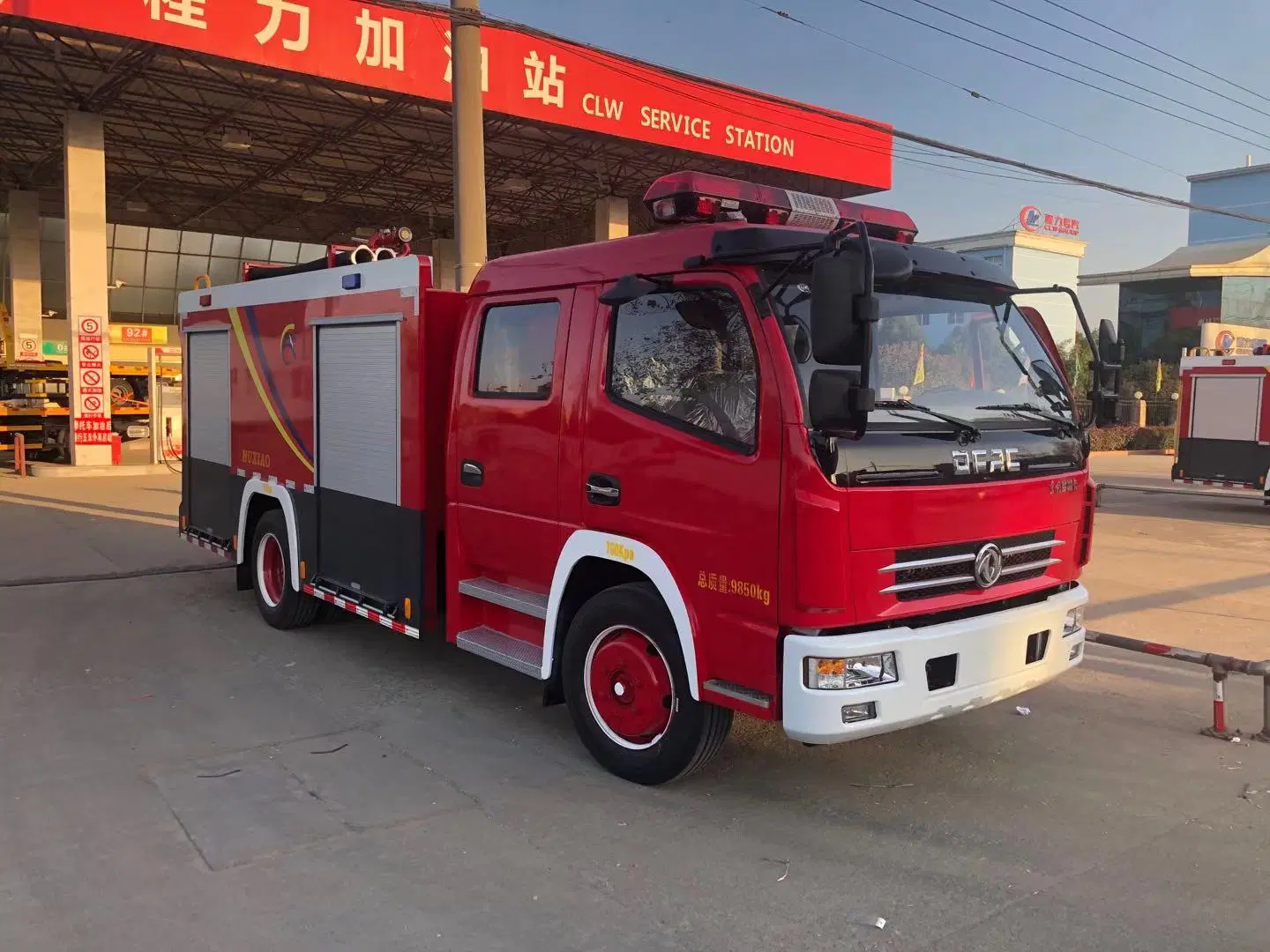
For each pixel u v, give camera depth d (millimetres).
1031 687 4355
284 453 7035
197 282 8734
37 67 17906
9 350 23438
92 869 3658
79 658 6570
